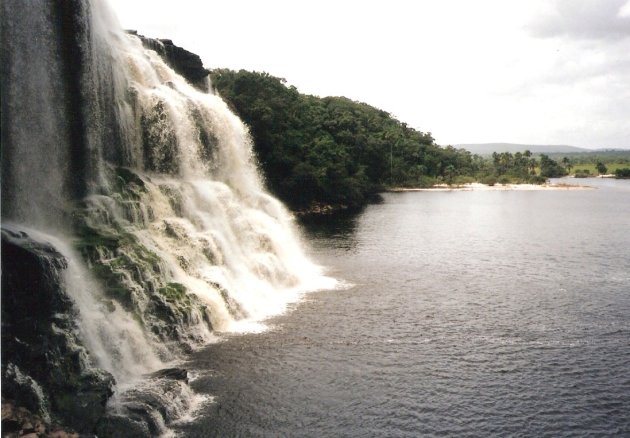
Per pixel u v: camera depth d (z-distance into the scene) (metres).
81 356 28.22
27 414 24.52
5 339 26.64
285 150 121.19
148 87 55.44
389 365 35.84
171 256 42.25
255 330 41.38
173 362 35.16
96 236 37.34
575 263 71.00
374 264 67.38
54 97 38.09
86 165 41.00
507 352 38.72
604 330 43.75
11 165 34.12
